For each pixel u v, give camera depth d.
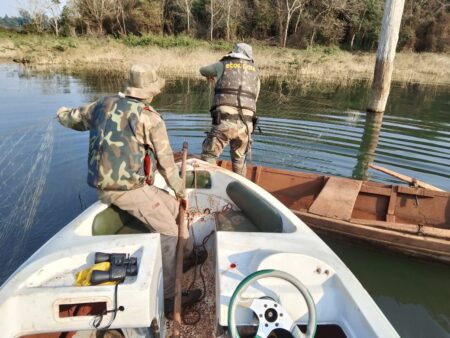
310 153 6.12
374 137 7.06
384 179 5.21
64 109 2.57
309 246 2.29
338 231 3.57
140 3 35.50
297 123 7.92
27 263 2.02
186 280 2.79
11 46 20.64
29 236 3.63
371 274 3.49
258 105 9.76
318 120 8.26
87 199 4.37
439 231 3.38
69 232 2.29
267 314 1.69
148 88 2.35
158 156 2.38
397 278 3.45
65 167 5.13
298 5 33.59
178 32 37.50
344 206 3.71
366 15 33.34
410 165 5.71
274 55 22.06
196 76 14.39
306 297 1.68
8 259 3.31
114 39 27.34
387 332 1.68
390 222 3.53
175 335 1.92
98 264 1.86
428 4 32.50
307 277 2.00
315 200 3.79
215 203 3.43
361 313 1.79
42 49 20.14
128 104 2.29
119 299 1.72
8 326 1.67
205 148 4.01
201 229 3.29
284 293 1.87
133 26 35.62
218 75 3.90
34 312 1.71
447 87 14.66
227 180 3.41
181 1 35.88
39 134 6.23
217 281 1.95
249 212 3.06
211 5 32.94
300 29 33.94
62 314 1.84
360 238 3.52
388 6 8.43
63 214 4.04
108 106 2.30
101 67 16.27
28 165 5.11
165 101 9.65
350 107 9.90
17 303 1.71
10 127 6.56
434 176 5.31
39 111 7.68
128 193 2.36
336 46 31.47
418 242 3.28
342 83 14.75
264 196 3.08
